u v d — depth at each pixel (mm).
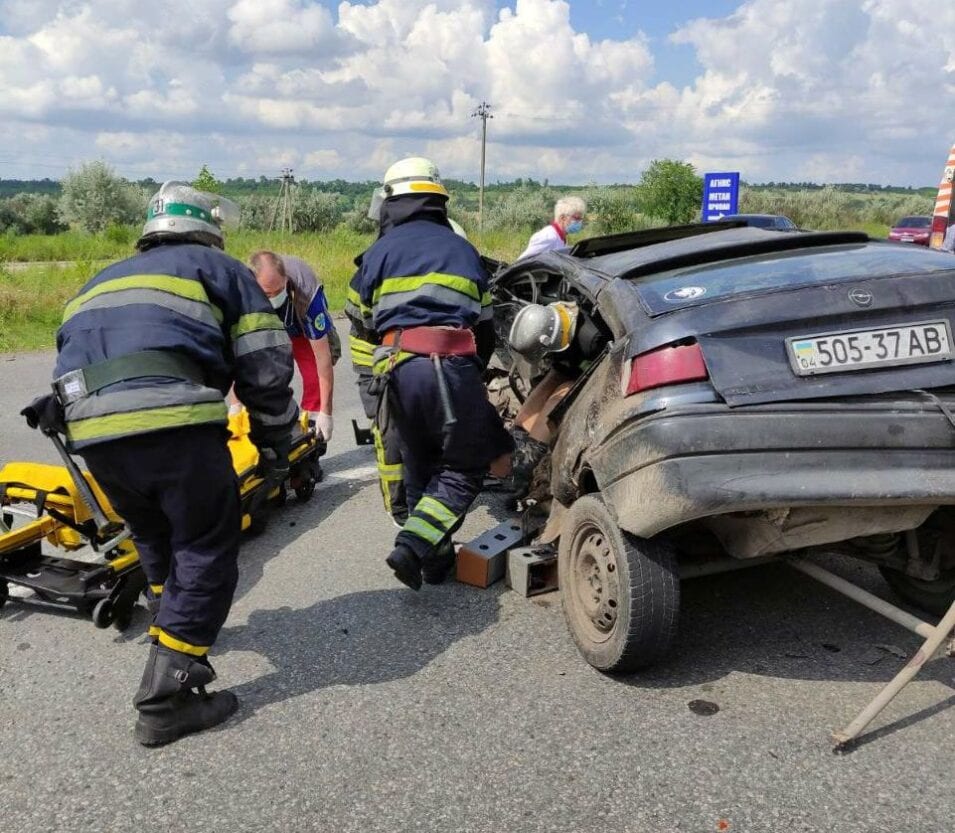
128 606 3559
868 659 3168
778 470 2594
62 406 2770
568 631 3434
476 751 2682
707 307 2803
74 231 47562
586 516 3113
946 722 2754
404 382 3613
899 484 2590
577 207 7531
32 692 3119
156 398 2631
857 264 3078
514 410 4910
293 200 43531
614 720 2818
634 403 2816
